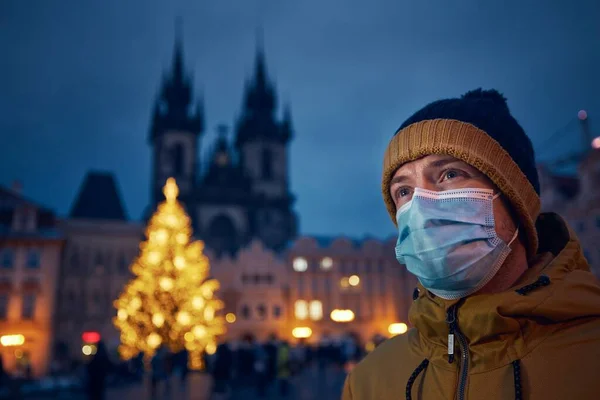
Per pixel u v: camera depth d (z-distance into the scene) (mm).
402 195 1518
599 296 1273
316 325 54531
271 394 20328
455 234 1307
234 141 112688
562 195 41781
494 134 1397
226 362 18734
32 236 48250
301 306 54812
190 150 97625
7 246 47812
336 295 55594
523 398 1207
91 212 71562
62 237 48938
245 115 110125
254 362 21312
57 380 26703
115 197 73875
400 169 1497
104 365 16500
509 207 1396
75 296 55125
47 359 46281
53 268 48375
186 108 102188
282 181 103312
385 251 57656
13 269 47531
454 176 1405
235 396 19891
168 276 28406
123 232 58125
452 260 1298
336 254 56625
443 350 1428
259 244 56062
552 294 1250
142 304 27906
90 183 73562
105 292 56156
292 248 56250
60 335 53406
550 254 1438
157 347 26844
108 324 55469
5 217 49250
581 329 1252
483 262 1312
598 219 37781
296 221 100375
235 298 53781
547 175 41688
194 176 96438
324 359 37000
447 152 1373
